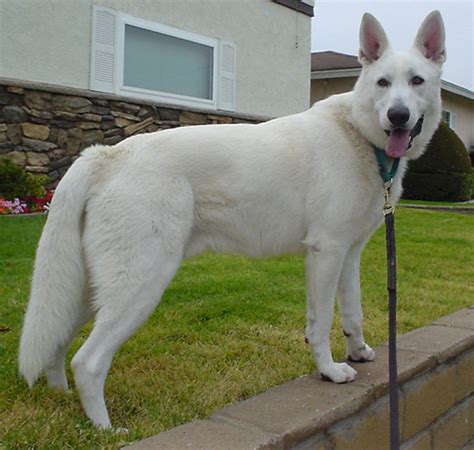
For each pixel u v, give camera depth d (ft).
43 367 3.88
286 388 4.19
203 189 4.13
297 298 7.03
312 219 4.29
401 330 5.98
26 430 3.53
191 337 5.49
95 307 3.85
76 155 13.32
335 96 4.66
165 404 4.08
